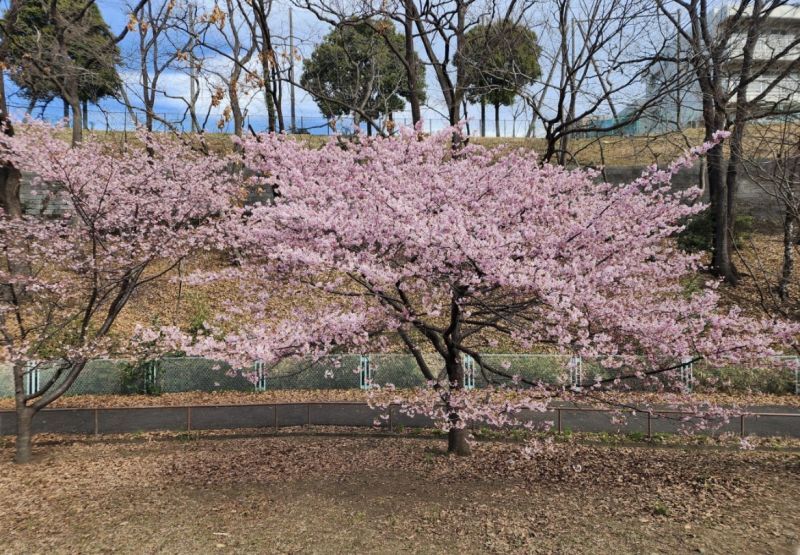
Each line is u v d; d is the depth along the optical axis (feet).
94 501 21.49
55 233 30.37
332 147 25.13
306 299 29.43
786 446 28.50
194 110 62.59
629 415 33.01
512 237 18.39
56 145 26.55
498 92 63.93
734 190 49.16
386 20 41.22
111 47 49.96
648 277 23.71
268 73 43.06
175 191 30.04
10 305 27.45
